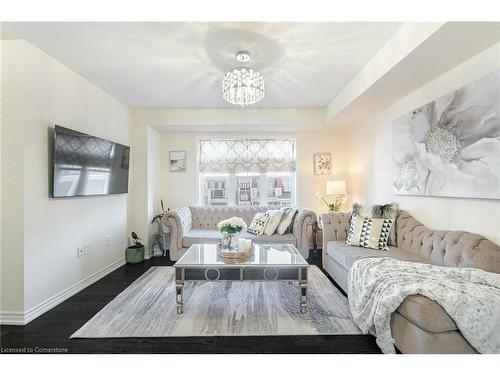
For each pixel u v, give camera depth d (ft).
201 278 7.95
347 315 7.87
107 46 8.02
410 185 9.72
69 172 8.99
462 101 7.29
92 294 9.48
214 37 7.58
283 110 14.53
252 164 16.84
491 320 4.93
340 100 12.01
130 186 14.23
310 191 16.66
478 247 6.64
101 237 11.28
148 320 7.56
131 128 14.38
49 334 6.88
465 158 7.23
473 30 5.85
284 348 6.27
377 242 9.78
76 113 9.84
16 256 7.46
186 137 16.84
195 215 15.69
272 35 7.48
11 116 7.51
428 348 4.94
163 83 10.96
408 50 6.87
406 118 9.88
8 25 6.91
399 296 5.51
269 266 7.90
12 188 7.48
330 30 7.26
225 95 9.21
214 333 6.89
